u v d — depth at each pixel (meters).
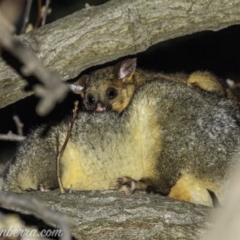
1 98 11.13
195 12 10.95
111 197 10.34
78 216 9.94
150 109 11.20
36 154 11.51
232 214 5.91
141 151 11.19
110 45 10.91
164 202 10.28
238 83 17.94
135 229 9.76
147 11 10.83
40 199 10.26
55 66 10.86
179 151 10.88
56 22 10.88
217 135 10.81
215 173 10.72
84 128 11.32
